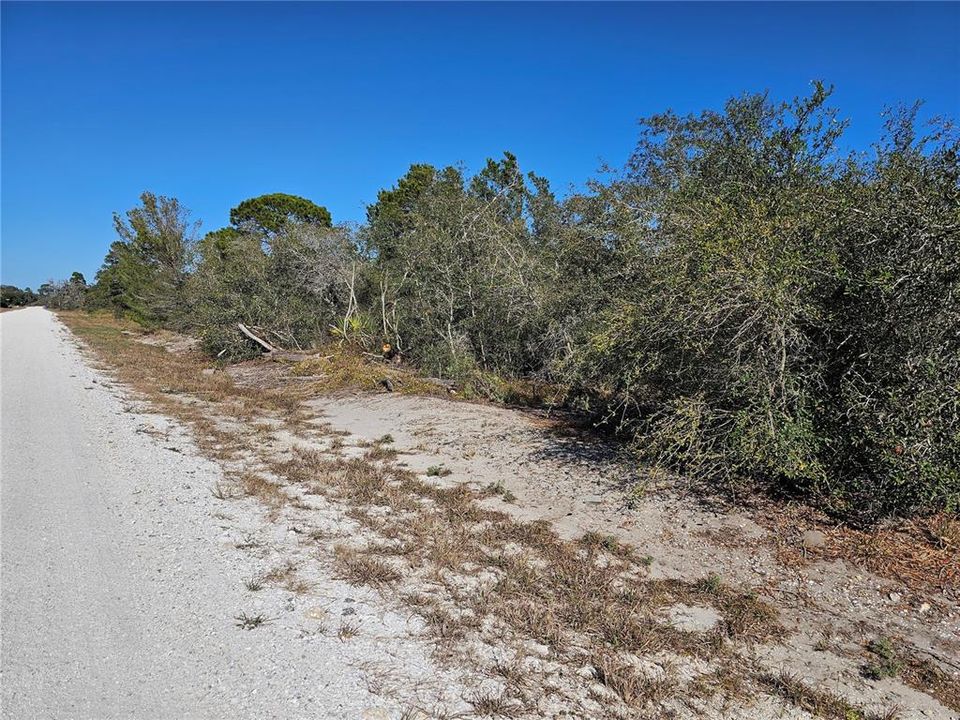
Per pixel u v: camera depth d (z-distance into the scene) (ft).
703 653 10.88
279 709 8.74
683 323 16.17
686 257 16.52
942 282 13.46
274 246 55.47
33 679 9.23
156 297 82.84
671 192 21.86
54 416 28.96
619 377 19.30
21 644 10.15
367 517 16.56
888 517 15.62
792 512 16.30
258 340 52.11
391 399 34.30
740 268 14.79
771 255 15.11
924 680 10.41
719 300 15.44
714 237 16.24
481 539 15.39
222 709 8.71
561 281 31.94
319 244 53.83
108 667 9.62
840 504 16.10
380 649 10.39
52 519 15.79
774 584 13.46
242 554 14.05
